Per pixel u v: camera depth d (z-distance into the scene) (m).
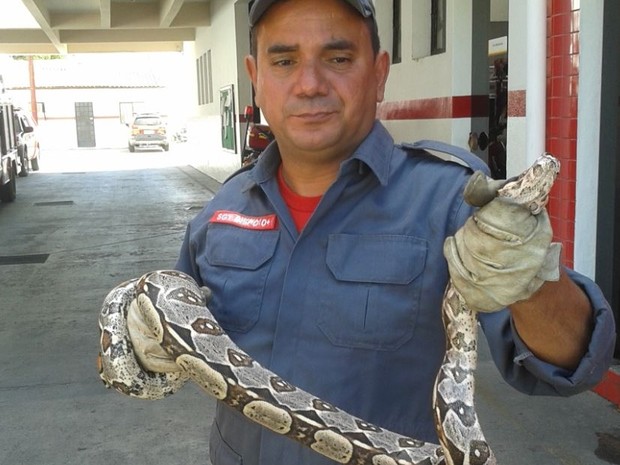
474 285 1.24
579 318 1.40
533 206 1.18
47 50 27.84
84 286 8.23
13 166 16.53
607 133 4.44
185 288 1.86
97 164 29.52
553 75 4.69
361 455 1.68
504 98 8.00
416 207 1.75
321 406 1.72
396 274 1.71
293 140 1.82
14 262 9.67
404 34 8.18
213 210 2.12
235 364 1.75
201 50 23.27
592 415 4.30
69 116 45.22
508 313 1.48
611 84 4.38
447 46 7.12
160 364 1.89
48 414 4.68
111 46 29.06
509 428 4.19
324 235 1.81
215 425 2.06
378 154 1.80
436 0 7.53
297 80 1.78
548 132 4.78
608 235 4.48
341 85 1.79
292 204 1.94
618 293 4.50
